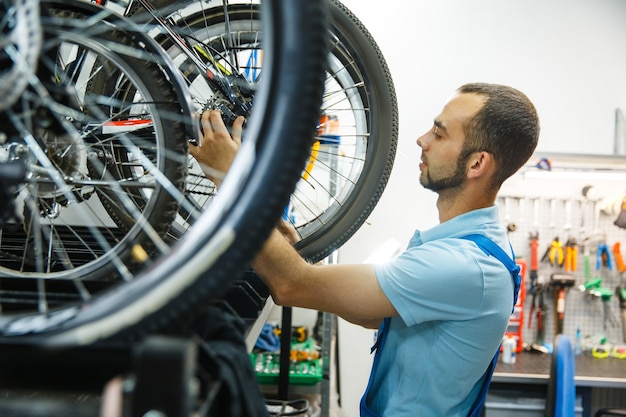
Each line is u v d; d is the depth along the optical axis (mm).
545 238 2678
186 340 433
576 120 2674
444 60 2609
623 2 2645
